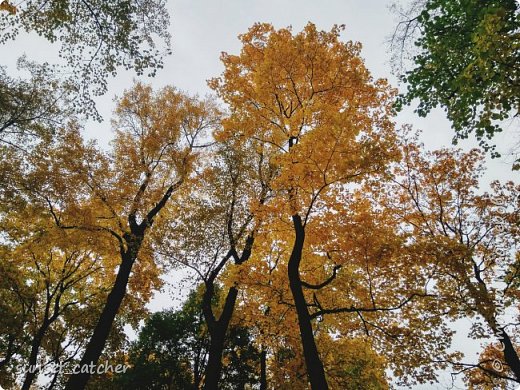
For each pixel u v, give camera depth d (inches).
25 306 657.0
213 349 448.8
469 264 491.5
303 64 425.4
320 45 419.5
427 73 326.3
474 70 258.7
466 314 411.8
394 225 566.9
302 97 446.9
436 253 393.7
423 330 415.8
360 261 415.2
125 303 661.9
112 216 547.2
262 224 459.8
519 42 239.5
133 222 547.8
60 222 521.3
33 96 459.8
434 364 413.7
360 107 438.6
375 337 430.0
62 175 485.7
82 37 343.0
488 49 233.3
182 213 549.6
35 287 650.8
